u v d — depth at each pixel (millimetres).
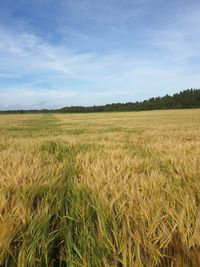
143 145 7984
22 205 2598
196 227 2162
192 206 2570
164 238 2133
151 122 33312
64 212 2922
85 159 5277
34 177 3600
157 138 10555
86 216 2605
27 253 2018
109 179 3512
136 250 1957
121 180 3471
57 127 25359
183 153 5684
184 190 3107
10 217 2332
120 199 2809
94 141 9430
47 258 2055
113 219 2379
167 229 2197
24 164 4367
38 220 2344
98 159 5027
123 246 1993
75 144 8570
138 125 25656
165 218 2430
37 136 13375
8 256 1971
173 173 4031
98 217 2455
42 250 2072
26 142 9000
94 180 3617
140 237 2104
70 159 5824
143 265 1873
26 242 2113
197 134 12203
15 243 2178
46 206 2611
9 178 3531
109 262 1973
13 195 2910
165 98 162875
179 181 3549
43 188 3211
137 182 3436
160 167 4863
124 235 2105
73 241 2338
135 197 2809
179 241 2088
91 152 6180
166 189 3141
